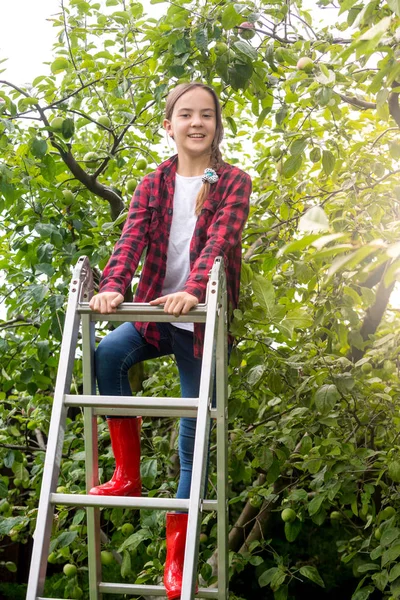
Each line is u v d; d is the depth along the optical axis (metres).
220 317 2.23
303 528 5.98
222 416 2.33
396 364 3.28
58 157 3.69
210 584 3.56
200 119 2.37
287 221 3.41
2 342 3.74
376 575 3.03
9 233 3.93
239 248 2.43
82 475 3.51
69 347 2.05
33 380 3.87
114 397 1.98
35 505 4.23
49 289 3.56
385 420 3.37
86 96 3.82
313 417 3.20
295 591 5.93
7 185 3.16
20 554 6.12
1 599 5.74
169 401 1.96
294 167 2.87
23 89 3.26
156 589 2.28
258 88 3.14
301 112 3.20
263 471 3.86
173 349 2.35
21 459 3.99
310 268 2.88
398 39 2.22
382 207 3.20
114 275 2.21
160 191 2.41
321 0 3.29
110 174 4.14
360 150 3.52
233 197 2.33
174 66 3.07
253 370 2.83
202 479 1.89
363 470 3.04
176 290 2.38
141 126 3.88
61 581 3.68
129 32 3.52
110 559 3.48
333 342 3.43
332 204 3.26
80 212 3.83
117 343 2.30
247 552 3.54
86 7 3.50
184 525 2.21
